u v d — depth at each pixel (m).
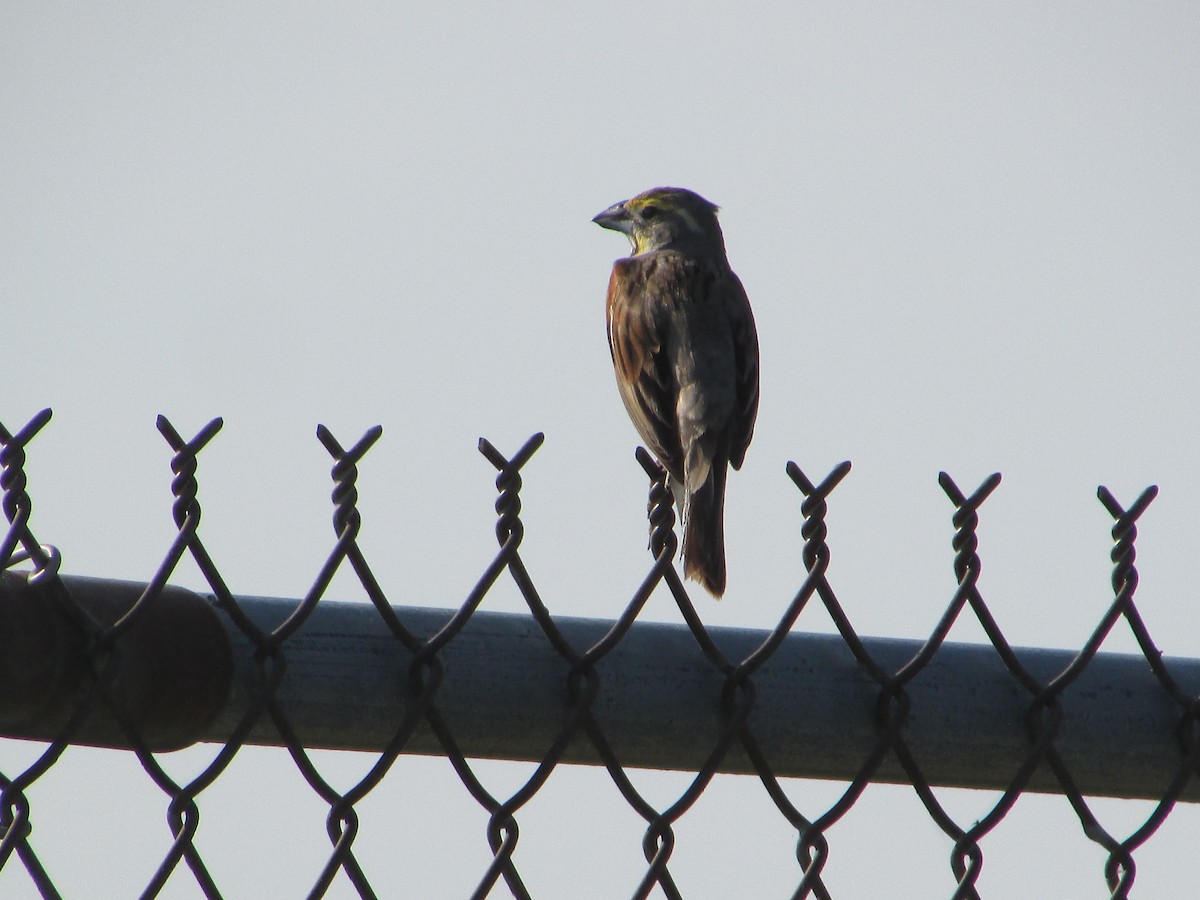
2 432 3.66
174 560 3.77
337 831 3.96
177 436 3.80
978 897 4.59
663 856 4.28
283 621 3.92
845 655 4.48
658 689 4.24
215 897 3.82
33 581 3.64
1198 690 4.79
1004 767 4.60
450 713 4.06
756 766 4.40
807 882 4.42
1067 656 4.71
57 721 3.66
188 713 3.79
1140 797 4.80
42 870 3.62
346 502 3.98
